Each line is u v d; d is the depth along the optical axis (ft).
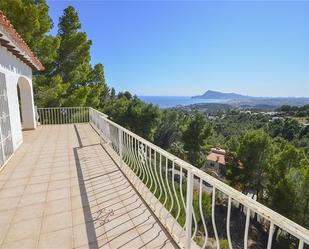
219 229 30.25
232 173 62.03
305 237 3.18
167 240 7.67
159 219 8.81
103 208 9.73
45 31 38.99
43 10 38.09
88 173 13.85
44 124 35.42
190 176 6.36
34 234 7.91
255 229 36.99
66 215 9.16
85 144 21.54
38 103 42.37
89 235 7.90
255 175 57.77
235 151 61.93
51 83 44.37
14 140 18.78
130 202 10.28
